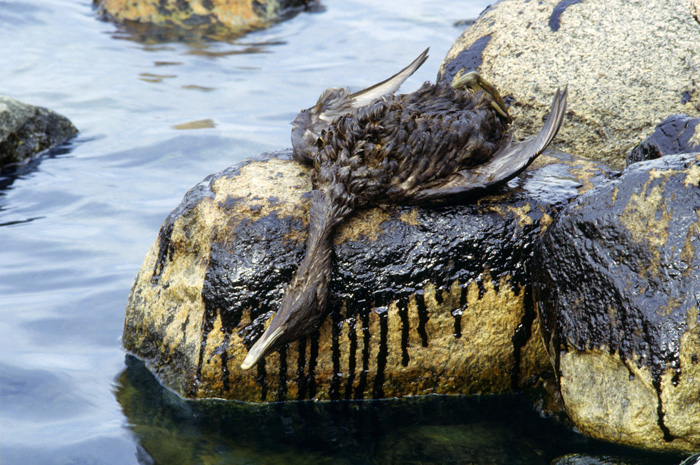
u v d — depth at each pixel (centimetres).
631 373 759
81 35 2142
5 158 1469
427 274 880
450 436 827
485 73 1215
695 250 744
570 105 1175
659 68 1151
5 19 2172
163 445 801
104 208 1312
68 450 779
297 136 1005
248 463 777
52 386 882
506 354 907
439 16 2258
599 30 1190
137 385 906
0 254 1164
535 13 1239
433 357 900
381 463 778
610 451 780
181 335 911
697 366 726
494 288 890
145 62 1978
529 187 947
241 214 903
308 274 827
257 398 894
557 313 818
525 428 841
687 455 759
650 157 941
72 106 1712
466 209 901
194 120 1648
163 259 955
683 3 1170
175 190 1376
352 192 873
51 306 1039
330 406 891
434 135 888
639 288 757
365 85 1792
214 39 2164
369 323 882
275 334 786
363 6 2394
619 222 780
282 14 2355
